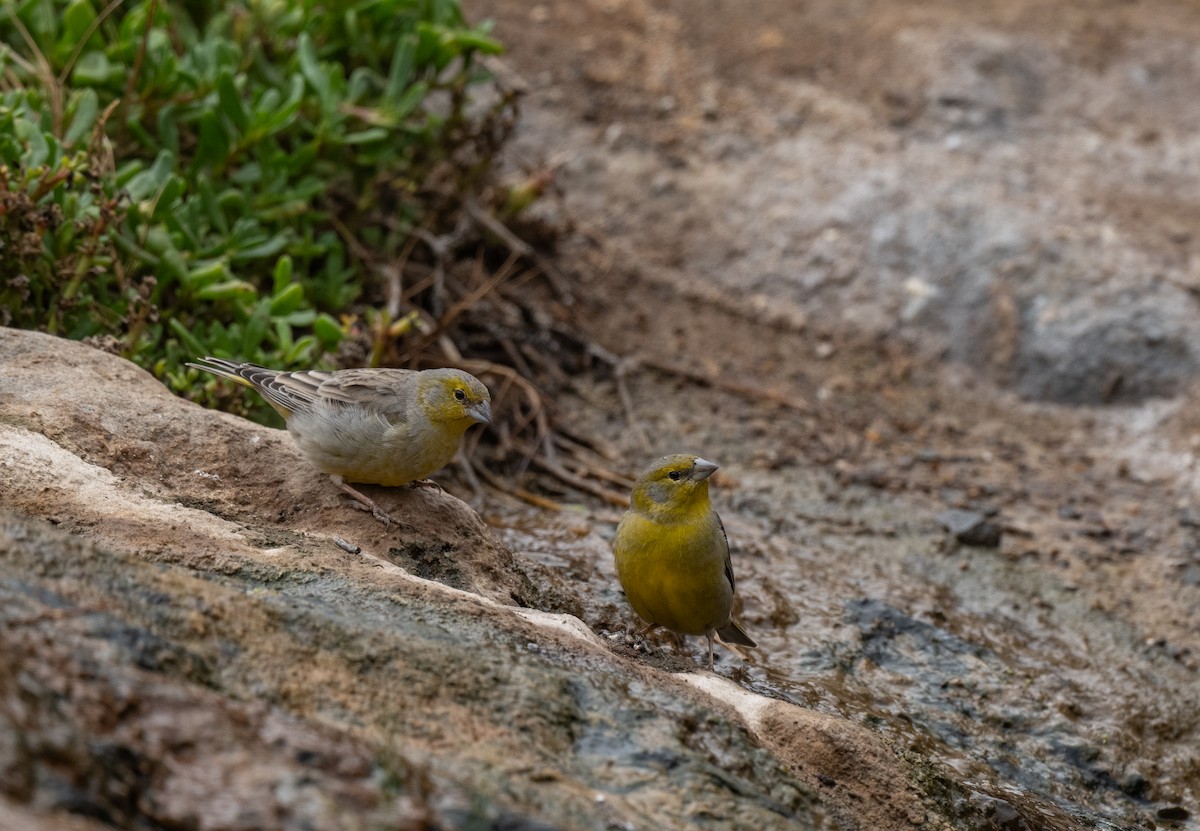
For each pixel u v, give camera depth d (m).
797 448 14.94
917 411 16.23
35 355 9.55
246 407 11.62
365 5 15.02
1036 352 16.73
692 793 6.32
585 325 16.31
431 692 6.45
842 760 7.62
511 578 9.43
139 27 13.41
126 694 5.30
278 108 14.27
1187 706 11.11
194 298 12.11
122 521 7.70
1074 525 14.00
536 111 18.67
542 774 6.05
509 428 14.13
